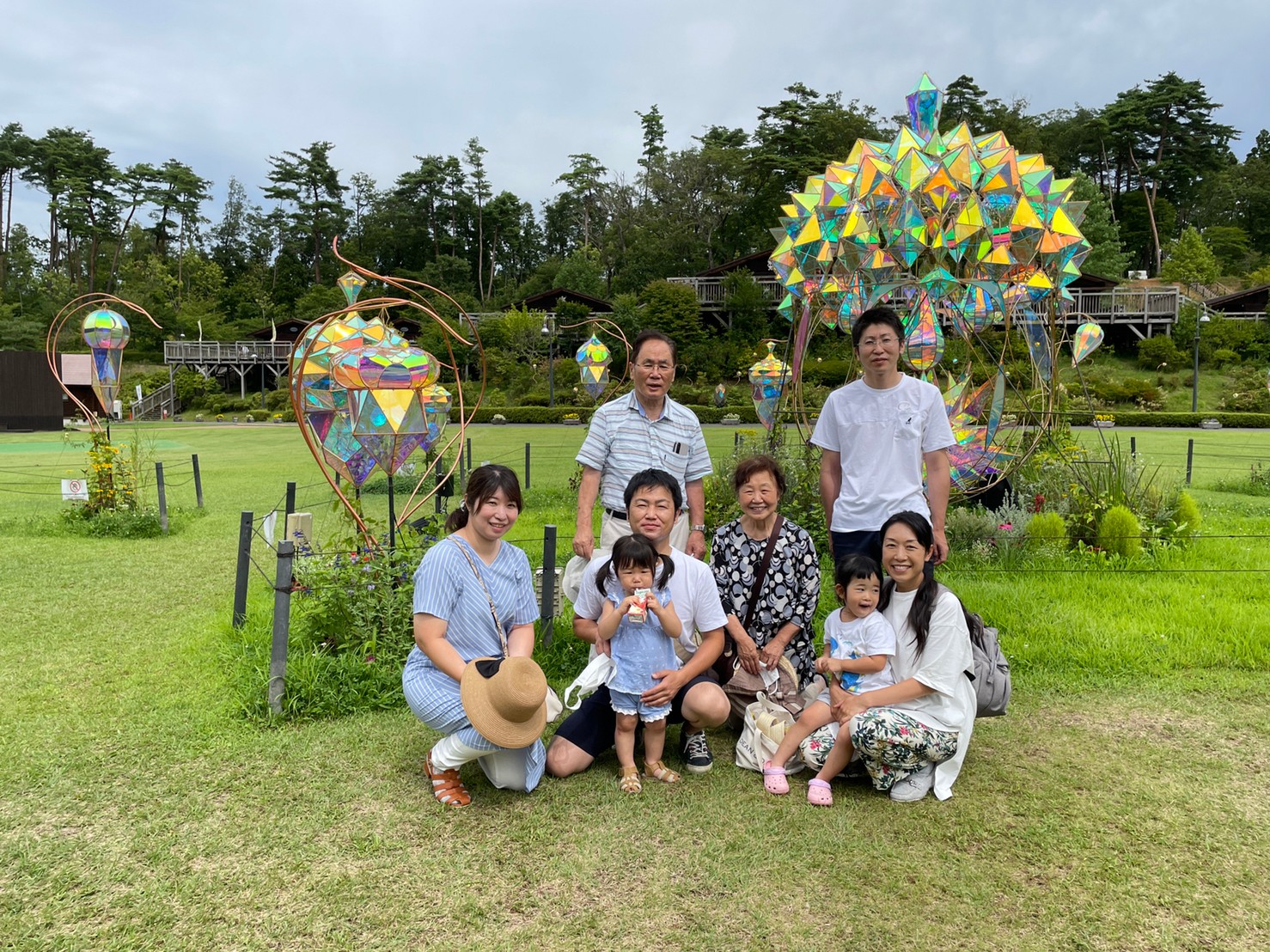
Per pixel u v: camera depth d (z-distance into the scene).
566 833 2.65
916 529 2.95
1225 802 2.83
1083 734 3.39
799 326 7.58
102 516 8.62
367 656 3.95
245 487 12.71
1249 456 15.96
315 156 66.75
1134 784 2.96
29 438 28.45
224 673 4.07
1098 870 2.43
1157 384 32.81
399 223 66.50
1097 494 7.38
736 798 2.89
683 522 3.77
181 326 53.66
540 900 2.30
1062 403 8.59
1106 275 46.19
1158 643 4.44
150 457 16.09
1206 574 6.02
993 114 50.75
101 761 3.14
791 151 47.59
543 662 4.07
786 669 3.37
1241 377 31.97
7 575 6.46
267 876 2.41
